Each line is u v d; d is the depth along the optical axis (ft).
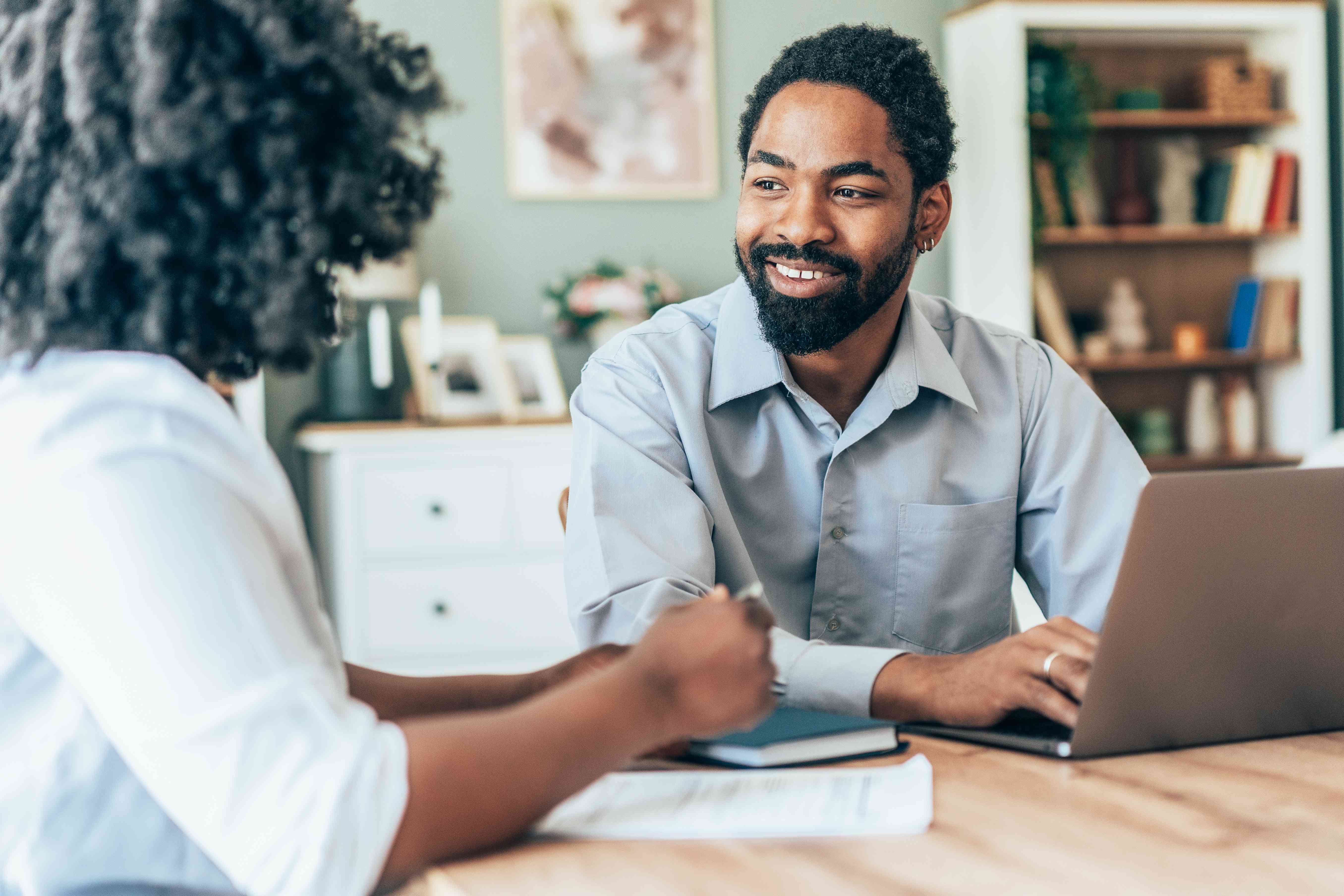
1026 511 4.80
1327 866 2.18
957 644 4.71
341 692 2.25
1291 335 13.83
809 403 4.53
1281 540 3.01
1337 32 14.02
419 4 12.66
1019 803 2.59
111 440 2.08
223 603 2.04
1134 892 2.06
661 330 4.75
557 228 13.10
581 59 13.05
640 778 2.80
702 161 13.35
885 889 2.10
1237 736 3.12
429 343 11.73
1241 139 14.35
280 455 12.06
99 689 2.03
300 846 2.00
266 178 2.26
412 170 2.72
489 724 2.21
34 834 2.24
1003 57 12.71
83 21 2.17
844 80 4.21
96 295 2.22
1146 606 2.89
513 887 2.13
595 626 4.02
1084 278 14.17
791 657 3.59
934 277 13.93
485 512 11.30
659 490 4.22
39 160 2.23
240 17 2.22
